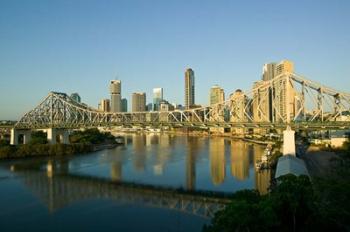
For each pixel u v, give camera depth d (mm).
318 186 66938
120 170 136500
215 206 85375
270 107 161875
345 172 90188
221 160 160750
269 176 120375
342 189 57969
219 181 113438
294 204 54500
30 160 166625
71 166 148375
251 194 61781
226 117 171625
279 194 56844
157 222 73812
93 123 189250
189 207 84812
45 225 72875
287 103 133625
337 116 136500
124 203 89125
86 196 96438
